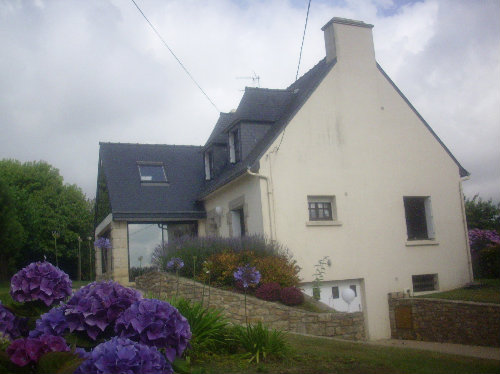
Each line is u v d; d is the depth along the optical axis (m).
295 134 15.45
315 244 15.06
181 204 19.23
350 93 16.52
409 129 17.25
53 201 31.98
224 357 7.27
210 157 20.30
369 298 15.44
